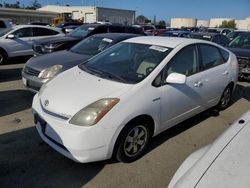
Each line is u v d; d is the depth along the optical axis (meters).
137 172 3.54
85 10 50.44
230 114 5.75
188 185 1.98
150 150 4.09
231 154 2.18
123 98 3.41
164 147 4.21
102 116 3.22
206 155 2.28
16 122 4.91
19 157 3.77
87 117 3.20
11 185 3.21
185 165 2.41
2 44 10.94
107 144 3.28
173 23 75.12
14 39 11.23
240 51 8.77
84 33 10.52
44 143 4.15
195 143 4.40
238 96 7.19
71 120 3.24
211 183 1.92
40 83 5.66
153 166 3.69
